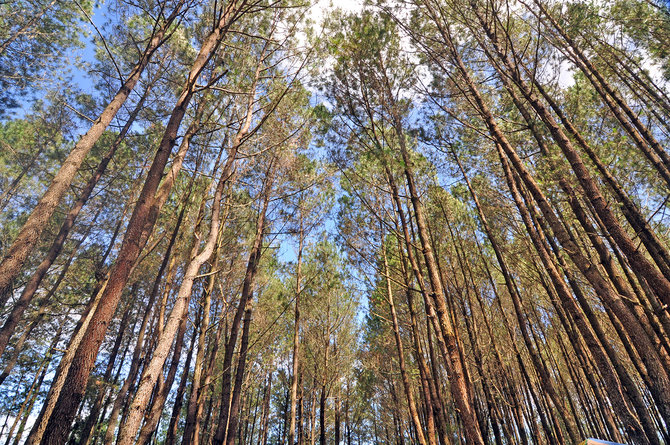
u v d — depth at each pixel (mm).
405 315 15062
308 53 8844
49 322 16984
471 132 9438
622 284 6211
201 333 10188
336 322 19109
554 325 12898
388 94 8250
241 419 23516
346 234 11578
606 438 12781
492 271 14523
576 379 12688
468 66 8844
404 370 10148
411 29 8336
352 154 8305
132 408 4484
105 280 10711
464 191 11133
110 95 13711
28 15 12422
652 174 7938
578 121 8578
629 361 11844
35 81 13367
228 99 10375
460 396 5434
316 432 26703
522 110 7492
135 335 20078
